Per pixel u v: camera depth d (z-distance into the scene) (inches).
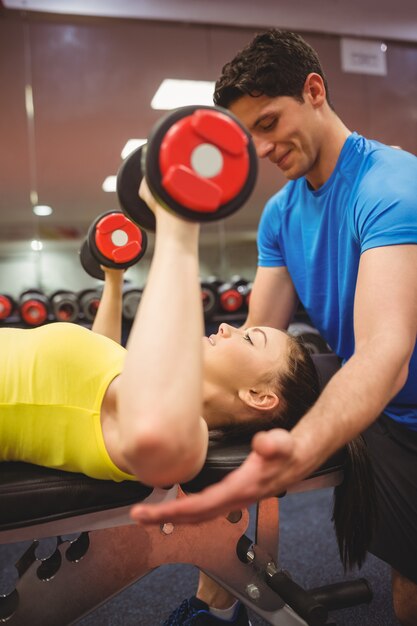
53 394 32.1
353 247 43.6
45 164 136.6
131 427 23.1
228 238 144.2
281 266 56.5
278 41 39.6
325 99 43.4
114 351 34.2
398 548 45.1
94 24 140.8
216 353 39.2
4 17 136.3
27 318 106.7
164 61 145.2
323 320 51.3
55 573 34.2
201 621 42.6
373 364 30.3
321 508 82.4
